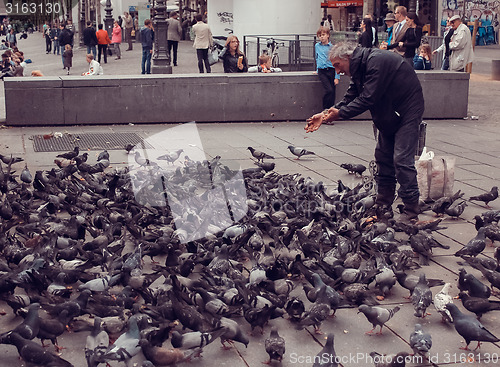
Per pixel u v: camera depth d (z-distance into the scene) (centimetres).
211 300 556
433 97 1755
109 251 703
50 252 677
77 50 4103
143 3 5159
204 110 1705
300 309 569
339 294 631
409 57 1756
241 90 1709
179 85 1680
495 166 1202
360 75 828
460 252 722
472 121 1742
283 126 1667
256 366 514
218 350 539
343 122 1719
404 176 838
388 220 818
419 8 3925
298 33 2838
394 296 645
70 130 1576
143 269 707
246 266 705
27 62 3591
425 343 501
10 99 1595
